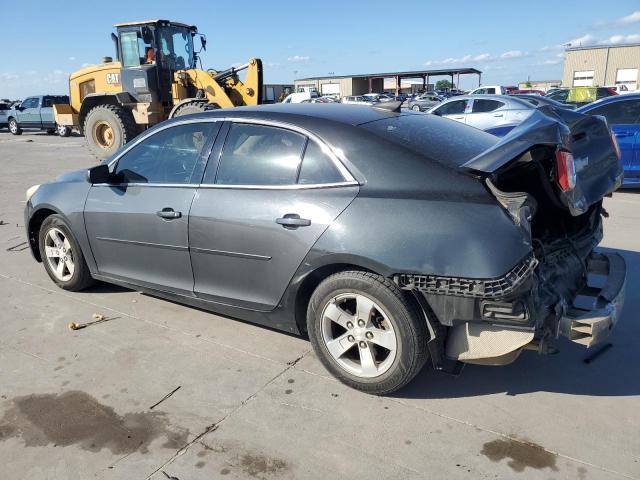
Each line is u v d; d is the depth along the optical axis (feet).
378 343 9.84
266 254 10.81
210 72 48.29
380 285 9.42
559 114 11.30
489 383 10.57
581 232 11.73
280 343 12.34
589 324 9.13
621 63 173.06
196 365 11.42
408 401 10.02
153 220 12.60
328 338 10.41
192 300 12.63
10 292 15.75
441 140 10.77
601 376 10.72
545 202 10.83
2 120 94.89
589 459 8.38
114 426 9.46
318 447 8.81
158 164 12.97
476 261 8.59
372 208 9.59
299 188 10.52
